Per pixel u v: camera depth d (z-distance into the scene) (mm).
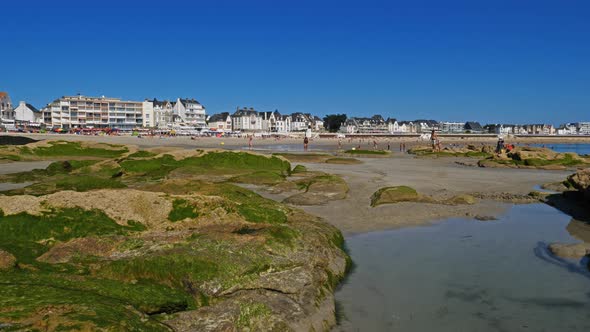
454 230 18359
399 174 38312
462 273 13078
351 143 144500
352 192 26453
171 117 168375
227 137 142375
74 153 44219
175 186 18594
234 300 8758
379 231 17828
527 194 28531
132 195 13828
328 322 9461
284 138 157000
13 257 9242
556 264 14016
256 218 14469
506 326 9766
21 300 6742
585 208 23594
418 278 12594
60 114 142750
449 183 32781
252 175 29219
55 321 6102
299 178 31516
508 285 12188
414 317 10109
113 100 153375
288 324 8555
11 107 141375
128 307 7250
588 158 60531
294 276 10273
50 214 12117
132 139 108562
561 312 10516
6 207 12125
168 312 8047
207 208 14039
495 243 16438
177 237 11367
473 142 187500
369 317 10031
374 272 12992
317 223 15969
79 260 10125
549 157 53562
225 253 10219
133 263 9453
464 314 10328
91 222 12227
